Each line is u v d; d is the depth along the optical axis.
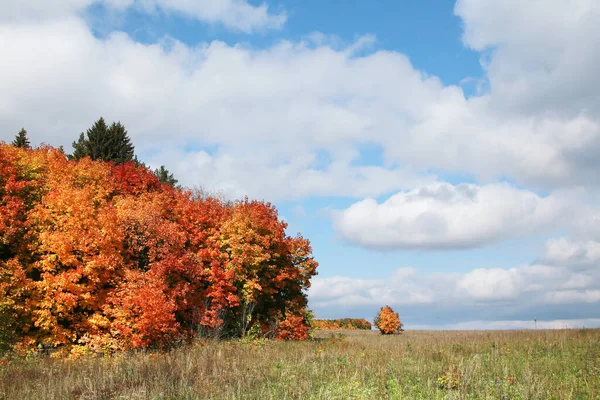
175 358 20.48
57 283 26.11
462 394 13.09
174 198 39.50
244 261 36.06
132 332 27.16
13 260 26.12
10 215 26.83
